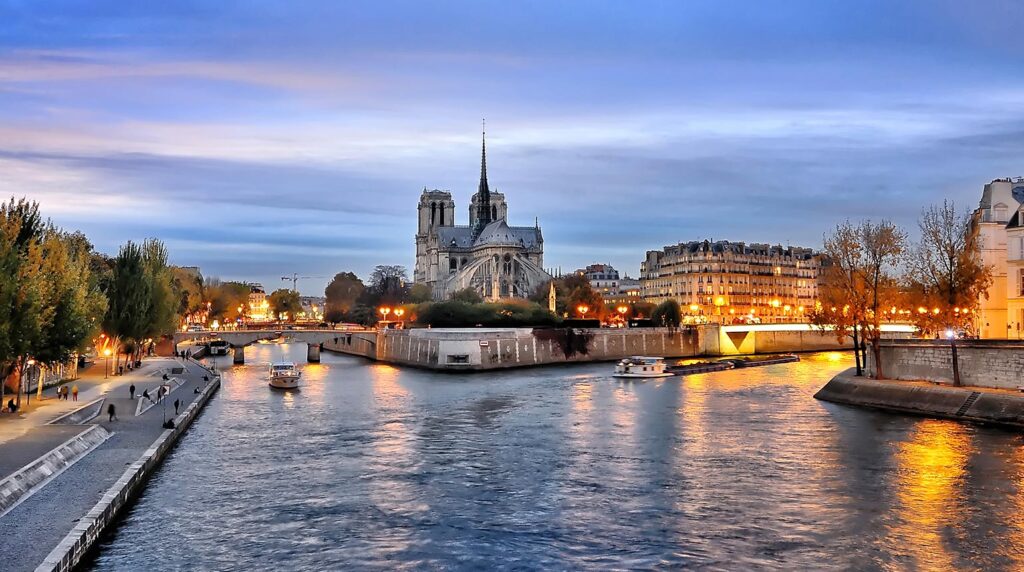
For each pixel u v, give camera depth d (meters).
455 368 168.25
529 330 186.25
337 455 73.75
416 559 47.34
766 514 54.56
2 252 73.50
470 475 66.00
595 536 50.94
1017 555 46.66
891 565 45.56
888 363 106.38
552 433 84.25
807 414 94.00
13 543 42.94
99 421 82.00
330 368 181.38
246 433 85.19
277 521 54.00
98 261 171.62
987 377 91.62
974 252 121.50
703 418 92.81
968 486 59.91
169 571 45.09
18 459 57.72
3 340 71.62
